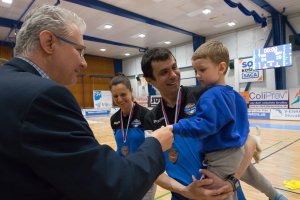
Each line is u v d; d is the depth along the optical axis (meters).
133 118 2.21
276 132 7.55
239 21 11.84
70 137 0.66
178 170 1.35
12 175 0.65
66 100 0.71
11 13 9.88
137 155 0.79
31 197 0.67
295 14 11.24
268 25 11.74
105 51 17.03
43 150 0.63
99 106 17.47
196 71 1.36
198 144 1.27
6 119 0.64
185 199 1.35
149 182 0.76
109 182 0.66
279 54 10.31
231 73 13.32
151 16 10.85
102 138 7.76
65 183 0.64
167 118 1.46
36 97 0.66
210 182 1.14
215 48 1.28
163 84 1.39
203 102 1.14
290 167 4.13
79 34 0.93
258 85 12.35
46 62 0.87
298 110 10.20
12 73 0.76
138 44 15.47
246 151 1.25
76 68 0.94
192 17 11.09
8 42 13.70
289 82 11.47
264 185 1.73
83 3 8.76
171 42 15.30
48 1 8.81
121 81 2.22
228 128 1.16
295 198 2.97
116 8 9.68
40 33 0.85
